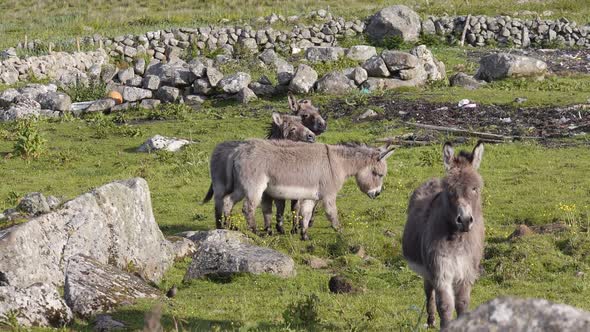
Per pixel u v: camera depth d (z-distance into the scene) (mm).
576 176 42312
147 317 18203
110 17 105562
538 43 88250
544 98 59219
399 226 35844
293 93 67062
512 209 37156
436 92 64000
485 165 45531
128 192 28734
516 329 12711
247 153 33469
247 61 79625
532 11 98875
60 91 71438
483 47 88062
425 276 20875
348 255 31906
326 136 53344
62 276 25750
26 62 76062
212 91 69125
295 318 22641
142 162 51375
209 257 29312
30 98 67438
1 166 51281
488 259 30484
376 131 54938
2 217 28766
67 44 86750
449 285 19422
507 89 65812
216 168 34469
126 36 86938
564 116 55000
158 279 28891
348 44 87562
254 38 87250
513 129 53156
